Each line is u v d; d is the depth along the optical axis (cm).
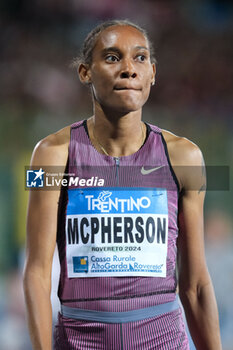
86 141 788
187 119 3064
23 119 2941
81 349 758
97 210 758
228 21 4306
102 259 750
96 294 752
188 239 807
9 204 2669
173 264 783
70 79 3819
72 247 760
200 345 829
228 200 2702
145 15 4234
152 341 758
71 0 4091
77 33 4034
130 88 740
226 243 2644
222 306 2397
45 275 762
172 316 772
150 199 766
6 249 2614
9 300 2470
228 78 4009
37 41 3938
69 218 764
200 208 810
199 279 817
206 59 4066
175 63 4016
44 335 742
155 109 3447
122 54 746
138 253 754
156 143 790
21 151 2878
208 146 3017
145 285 756
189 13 4306
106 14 4166
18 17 4034
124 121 766
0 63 3788
